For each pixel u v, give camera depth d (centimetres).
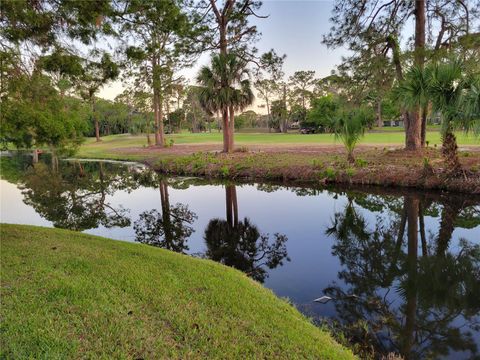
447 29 1338
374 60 1367
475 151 1300
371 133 3416
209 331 277
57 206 1062
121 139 4209
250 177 1370
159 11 494
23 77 443
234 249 633
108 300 324
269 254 598
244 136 4150
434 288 448
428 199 931
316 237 692
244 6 1841
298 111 5878
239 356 247
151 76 1744
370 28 1377
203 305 322
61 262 423
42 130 478
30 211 995
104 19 465
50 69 446
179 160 1727
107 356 242
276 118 6172
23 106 448
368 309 388
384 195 1018
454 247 609
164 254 479
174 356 244
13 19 393
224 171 1435
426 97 849
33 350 247
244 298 342
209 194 1172
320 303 403
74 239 537
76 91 521
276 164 1390
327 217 840
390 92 1282
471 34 1169
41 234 561
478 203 855
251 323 295
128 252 475
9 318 289
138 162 2170
